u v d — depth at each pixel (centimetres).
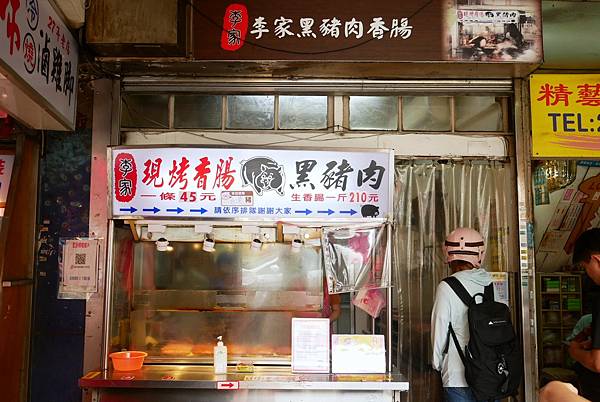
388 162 411
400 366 468
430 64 453
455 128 495
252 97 494
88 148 481
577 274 662
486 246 480
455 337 394
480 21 452
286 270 466
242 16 451
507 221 485
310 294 462
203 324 453
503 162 492
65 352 467
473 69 465
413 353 469
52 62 385
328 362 400
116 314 424
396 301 472
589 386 357
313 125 493
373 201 411
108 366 408
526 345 465
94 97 483
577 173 606
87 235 474
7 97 349
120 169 406
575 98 490
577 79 491
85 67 470
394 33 450
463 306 397
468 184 487
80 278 471
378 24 450
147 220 405
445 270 476
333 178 411
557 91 490
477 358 380
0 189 483
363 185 411
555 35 498
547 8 500
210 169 407
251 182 409
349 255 416
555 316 662
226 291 463
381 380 376
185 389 381
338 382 371
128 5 434
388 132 488
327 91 486
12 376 443
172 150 405
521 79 489
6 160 489
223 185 408
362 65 456
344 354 400
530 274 472
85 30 434
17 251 448
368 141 487
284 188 409
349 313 457
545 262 671
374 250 415
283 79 484
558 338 660
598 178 607
